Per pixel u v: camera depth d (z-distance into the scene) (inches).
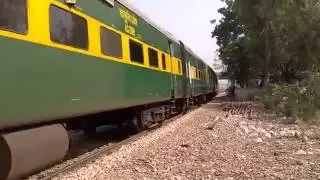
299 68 1793.8
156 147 514.9
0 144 290.4
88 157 438.9
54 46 348.5
